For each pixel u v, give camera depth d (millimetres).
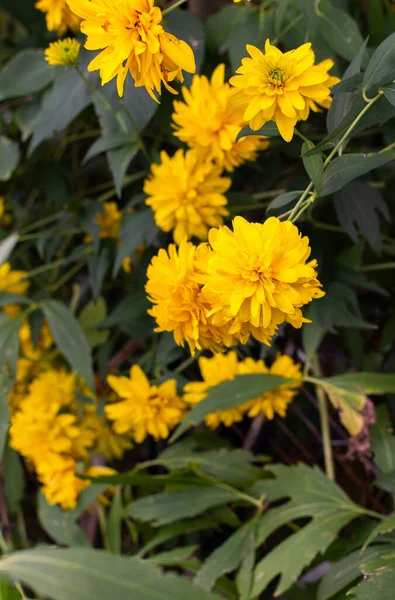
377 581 690
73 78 871
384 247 897
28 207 1049
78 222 940
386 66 639
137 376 883
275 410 887
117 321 891
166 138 903
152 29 625
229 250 630
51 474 895
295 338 919
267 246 624
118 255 852
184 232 820
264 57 644
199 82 792
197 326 657
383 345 911
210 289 630
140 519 858
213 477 848
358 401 834
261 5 828
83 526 992
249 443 941
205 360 866
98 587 638
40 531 1062
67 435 931
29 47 987
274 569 775
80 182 1039
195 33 844
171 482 851
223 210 819
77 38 882
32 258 1049
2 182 1050
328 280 851
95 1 629
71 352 881
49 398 946
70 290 1051
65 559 647
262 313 633
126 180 915
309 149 658
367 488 908
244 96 655
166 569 930
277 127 675
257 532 809
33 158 1012
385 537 757
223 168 846
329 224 879
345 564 753
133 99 828
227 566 794
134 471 891
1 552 953
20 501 1040
